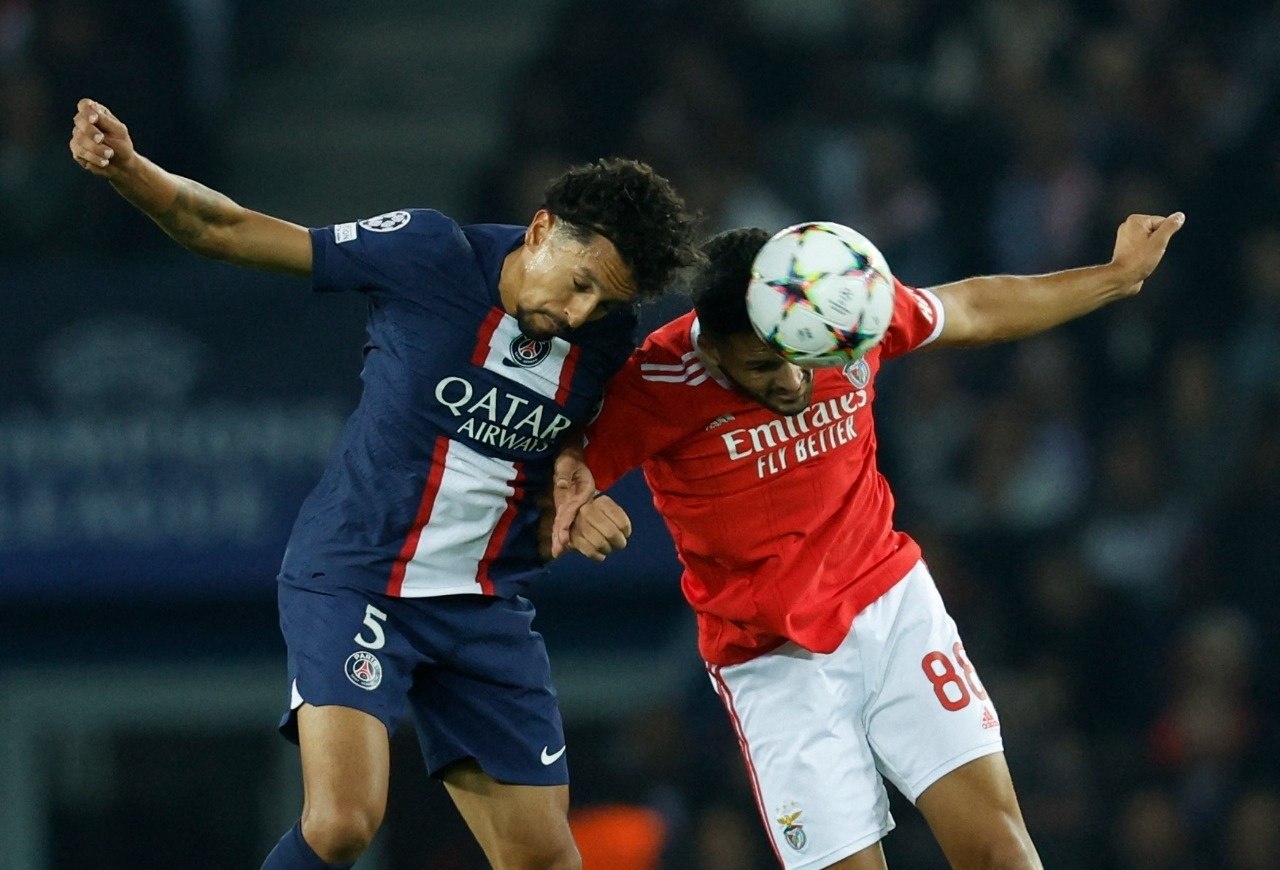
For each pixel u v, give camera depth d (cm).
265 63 4497
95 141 1512
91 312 3303
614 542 1617
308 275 1631
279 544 3291
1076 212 3853
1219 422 3622
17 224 3547
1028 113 3925
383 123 4369
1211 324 3738
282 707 3528
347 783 1571
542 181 3781
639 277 1553
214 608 3441
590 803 3456
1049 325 1800
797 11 4369
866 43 4134
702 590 1770
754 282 1553
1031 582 3347
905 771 1717
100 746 3534
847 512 1733
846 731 1727
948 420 3628
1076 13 4144
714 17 4075
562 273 1546
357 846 1564
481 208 3831
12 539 3272
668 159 3841
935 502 3550
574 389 1644
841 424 1711
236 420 3297
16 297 3303
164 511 3291
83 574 3278
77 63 3700
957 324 1753
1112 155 3947
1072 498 3553
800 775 1722
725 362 1639
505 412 1638
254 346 3306
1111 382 3662
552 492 1700
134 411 3294
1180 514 3541
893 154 3891
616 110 3909
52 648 3431
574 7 4050
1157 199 3856
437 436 1639
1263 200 3809
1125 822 3136
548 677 1755
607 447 1683
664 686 3428
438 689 1722
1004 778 1697
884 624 1733
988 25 4100
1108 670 3303
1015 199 3866
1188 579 3375
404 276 1625
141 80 3788
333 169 4303
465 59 4500
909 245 3847
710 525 1719
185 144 3912
